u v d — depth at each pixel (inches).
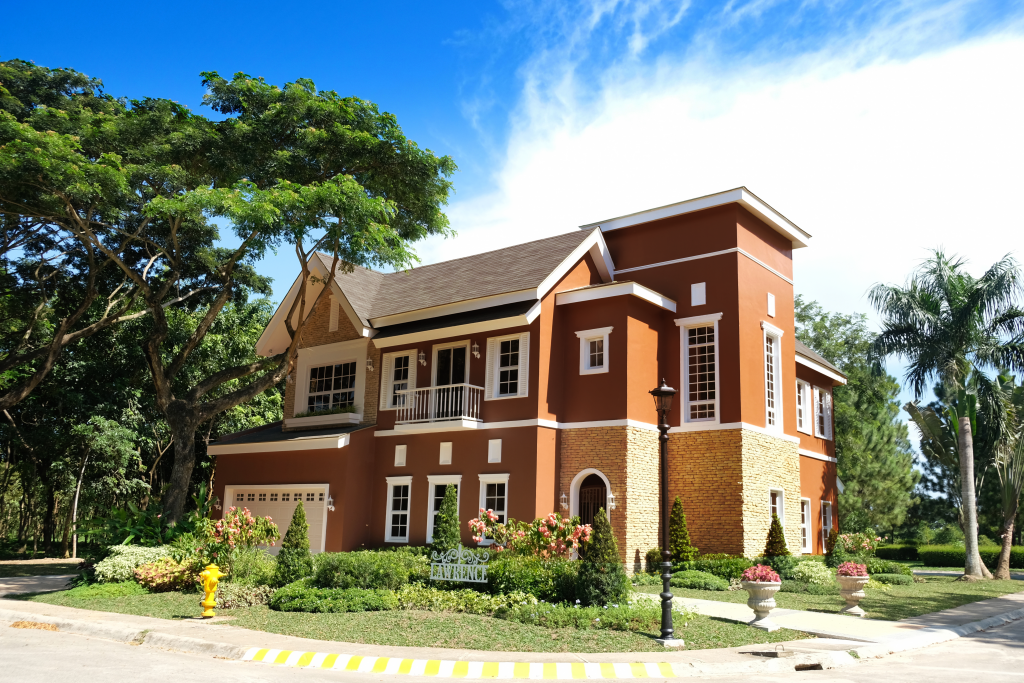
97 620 510.6
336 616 516.1
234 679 339.6
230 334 1391.5
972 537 939.3
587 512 828.6
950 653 452.8
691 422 850.1
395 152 851.4
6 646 427.8
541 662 390.3
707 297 866.8
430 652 411.5
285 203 742.5
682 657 406.6
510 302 864.9
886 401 1723.7
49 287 999.6
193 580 664.4
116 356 1186.0
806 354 1053.2
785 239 969.5
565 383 861.2
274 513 988.6
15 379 1131.3
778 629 497.7
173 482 849.5
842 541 935.7
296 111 829.8
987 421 995.9
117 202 764.6
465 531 850.1
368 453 951.0
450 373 922.7
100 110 904.3
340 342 1051.3
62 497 1371.8
